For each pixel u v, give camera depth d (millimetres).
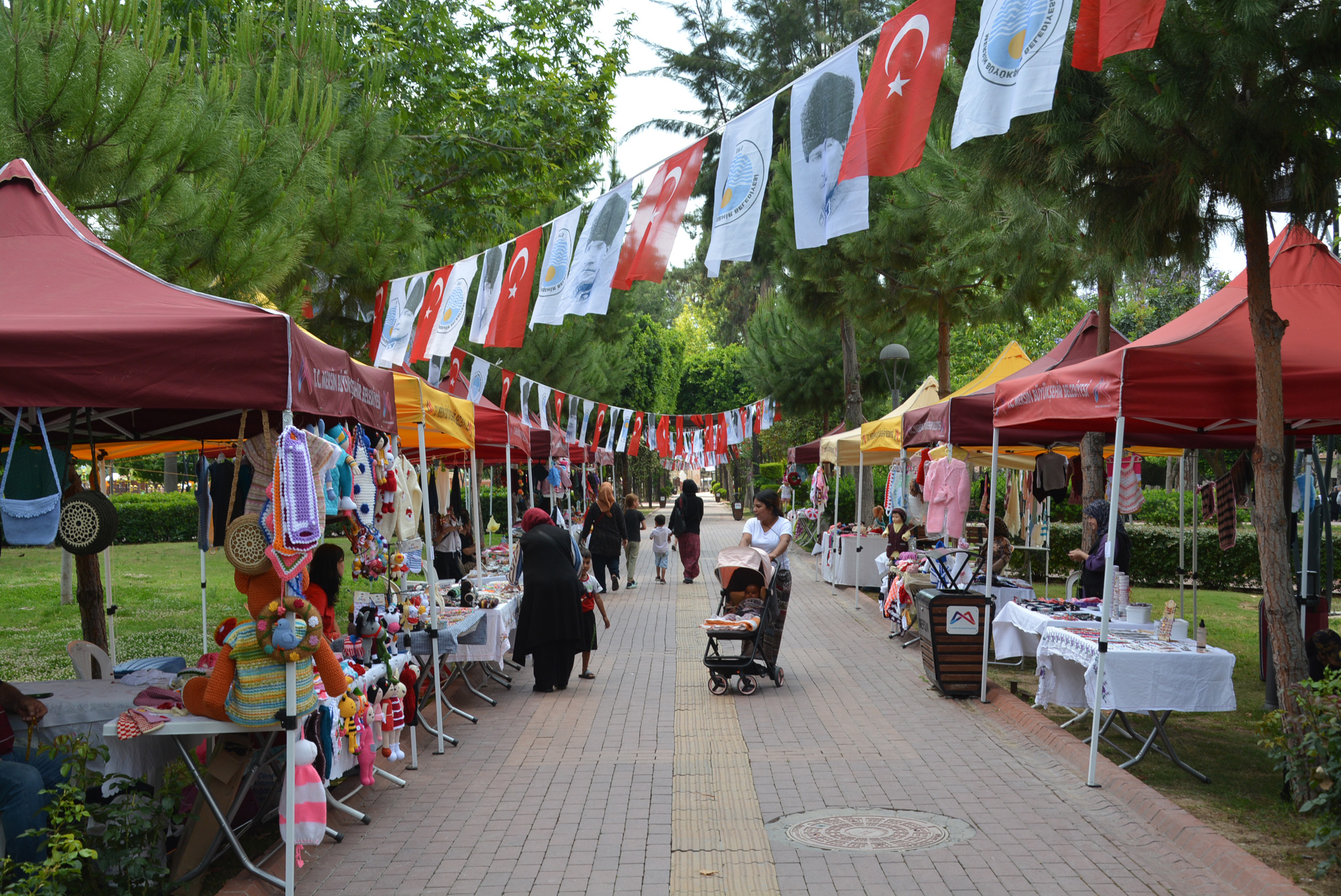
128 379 3973
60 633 13227
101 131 6418
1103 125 6109
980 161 7199
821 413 30625
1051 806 5910
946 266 15266
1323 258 7090
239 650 4410
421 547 8484
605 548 17812
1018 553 18719
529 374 21359
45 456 4152
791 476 31672
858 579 16859
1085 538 10406
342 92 10195
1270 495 6043
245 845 5324
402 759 6598
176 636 13086
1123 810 5801
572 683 10031
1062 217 7590
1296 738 5656
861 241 16109
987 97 4090
